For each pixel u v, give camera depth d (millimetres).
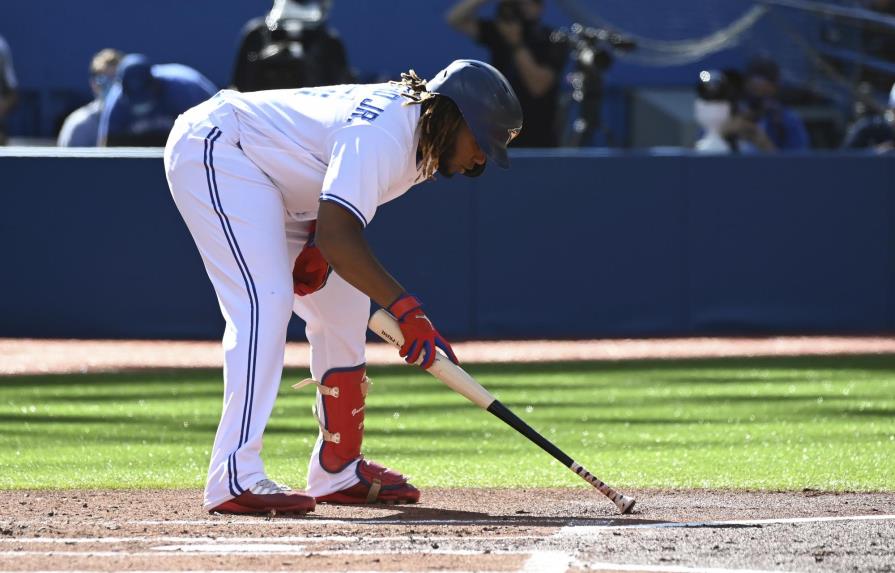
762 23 61906
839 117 63562
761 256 45375
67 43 68500
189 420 26547
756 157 45125
